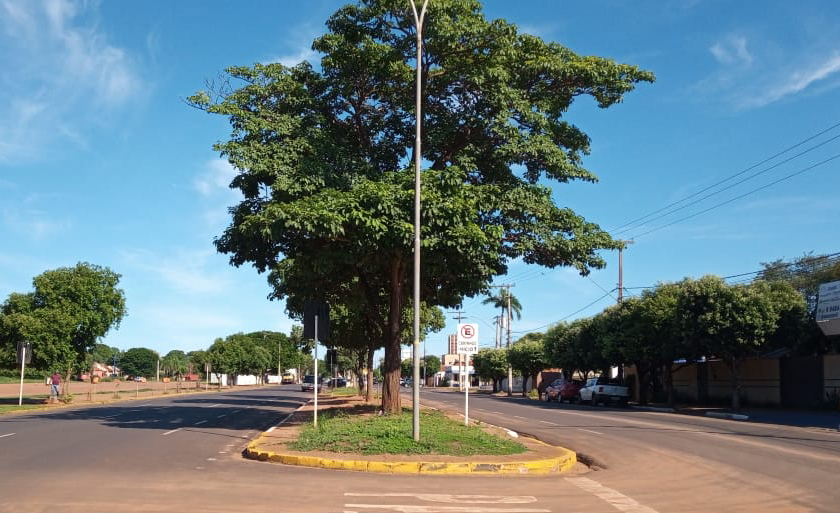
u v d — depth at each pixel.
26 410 30.50
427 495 10.29
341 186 18.94
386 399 21.77
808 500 10.23
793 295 33.97
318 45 20.66
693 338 34.69
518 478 12.43
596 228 21.59
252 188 20.59
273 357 121.44
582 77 20.44
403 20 19.56
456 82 20.11
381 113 22.31
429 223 17.09
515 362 67.12
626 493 10.85
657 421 27.22
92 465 12.98
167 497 9.66
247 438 19.03
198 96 18.92
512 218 19.92
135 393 54.28
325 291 25.50
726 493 10.87
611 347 44.41
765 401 38.81
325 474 12.31
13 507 8.82
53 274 36.34
